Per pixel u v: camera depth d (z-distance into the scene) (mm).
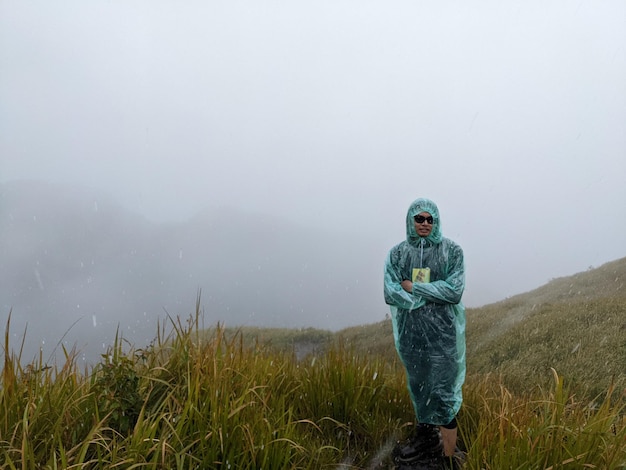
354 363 4898
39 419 2809
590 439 3104
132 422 3070
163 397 3344
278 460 2992
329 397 4375
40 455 2570
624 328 10555
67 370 3264
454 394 3857
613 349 9375
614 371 8289
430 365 3859
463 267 4023
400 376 5168
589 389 7535
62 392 3055
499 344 12250
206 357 3639
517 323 13820
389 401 4707
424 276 4031
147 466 2572
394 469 3766
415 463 3797
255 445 3016
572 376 8398
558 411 3365
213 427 2963
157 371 3604
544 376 8938
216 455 2918
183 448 2846
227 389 3398
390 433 4195
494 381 8016
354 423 4277
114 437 2713
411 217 4125
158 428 3002
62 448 2398
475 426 4273
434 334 3877
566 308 13883
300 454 3324
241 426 3039
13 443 2633
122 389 3131
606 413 3371
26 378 3057
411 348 3943
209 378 3402
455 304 3928
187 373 3447
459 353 3920
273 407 3777
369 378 4820
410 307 3914
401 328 4047
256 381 3973
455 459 3830
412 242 4172
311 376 4629
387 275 4164
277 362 4965
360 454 3924
